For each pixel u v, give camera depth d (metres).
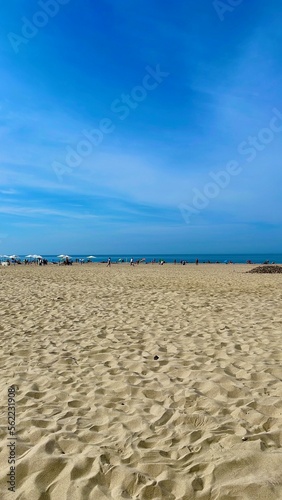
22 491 2.42
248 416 3.36
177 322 7.84
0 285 16.09
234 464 2.56
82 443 2.96
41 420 3.39
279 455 2.64
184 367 4.89
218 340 6.23
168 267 40.59
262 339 6.19
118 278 20.45
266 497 2.24
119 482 2.46
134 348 5.94
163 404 3.80
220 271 30.52
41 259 49.09
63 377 4.66
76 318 8.43
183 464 2.66
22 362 5.30
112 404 3.79
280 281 18.00
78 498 2.32
